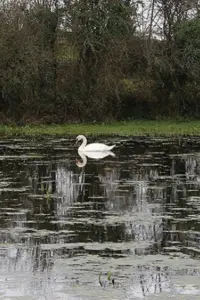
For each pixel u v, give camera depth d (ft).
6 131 122.11
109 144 99.40
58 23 136.05
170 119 142.72
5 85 129.80
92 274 32.17
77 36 135.33
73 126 131.64
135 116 143.64
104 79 135.85
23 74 129.90
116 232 40.63
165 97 144.56
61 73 137.18
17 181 60.80
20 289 30.09
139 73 142.10
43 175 64.85
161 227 41.98
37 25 134.51
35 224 42.86
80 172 67.51
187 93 144.56
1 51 128.57
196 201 50.93
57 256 35.24
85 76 137.90
